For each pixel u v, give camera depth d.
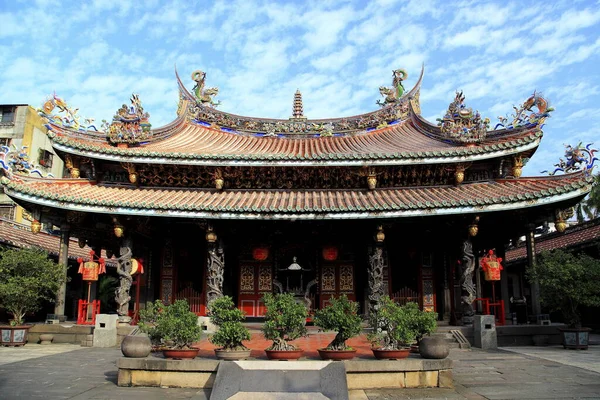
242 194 23.81
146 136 23.83
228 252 26.09
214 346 16.78
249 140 29.19
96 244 25.97
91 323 21.83
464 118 23.30
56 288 21.52
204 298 25.48
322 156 22.30
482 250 26.31
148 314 14.23
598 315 30.41
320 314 13.37
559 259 20.28
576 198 20.34
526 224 22.34
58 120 22.67
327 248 25.69
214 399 10.60
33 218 21.83
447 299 25.16
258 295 25.72
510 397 11.30
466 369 14.95
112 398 11.20
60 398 11.18
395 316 13.45
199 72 30.11
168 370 12.47
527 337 20.73
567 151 21.64
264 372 11.40
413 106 29.25
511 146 21.80
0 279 20.67
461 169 22.84
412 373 12.37
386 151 23.70
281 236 25.92
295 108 33.22
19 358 17.03
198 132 28.70
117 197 22.11
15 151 22.12
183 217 21.28
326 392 10.69
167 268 25.84
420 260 25.89
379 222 21.89
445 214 20.53
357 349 16.16
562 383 12.91
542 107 22.09
